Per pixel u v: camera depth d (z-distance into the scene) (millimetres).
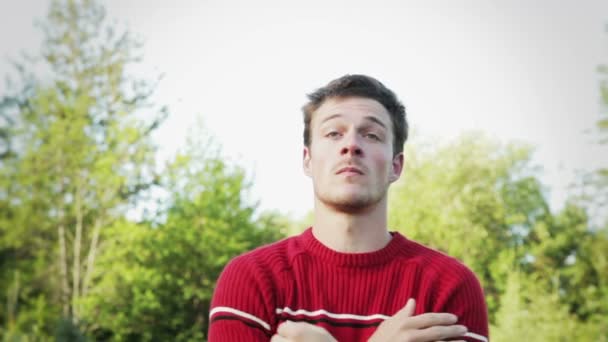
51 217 15070
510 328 12852
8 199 14922
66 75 15562
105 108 15633
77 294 14617
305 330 1495
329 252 1671
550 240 15805
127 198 15039
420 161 16844
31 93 15508
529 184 17297
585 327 13234
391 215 16328
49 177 15008
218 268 14750
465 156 16953
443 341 1521
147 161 15078
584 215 16203
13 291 14758
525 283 14188
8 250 15391
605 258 15125
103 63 15656
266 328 1620
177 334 14844
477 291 1719
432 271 1688
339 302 1636
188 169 14922
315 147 1705
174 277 14711
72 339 12711
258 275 1659
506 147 17641
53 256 15406
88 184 14930
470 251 16062
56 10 15695
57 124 14750
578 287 15305
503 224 16766
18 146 14984
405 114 1816
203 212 14797
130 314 14766
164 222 14859
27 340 14078
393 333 1518
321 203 1696
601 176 16375
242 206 15180
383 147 1688
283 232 17688
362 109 1697
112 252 14633
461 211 16031
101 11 15852
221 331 1634
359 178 1649
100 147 15125
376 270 1666
